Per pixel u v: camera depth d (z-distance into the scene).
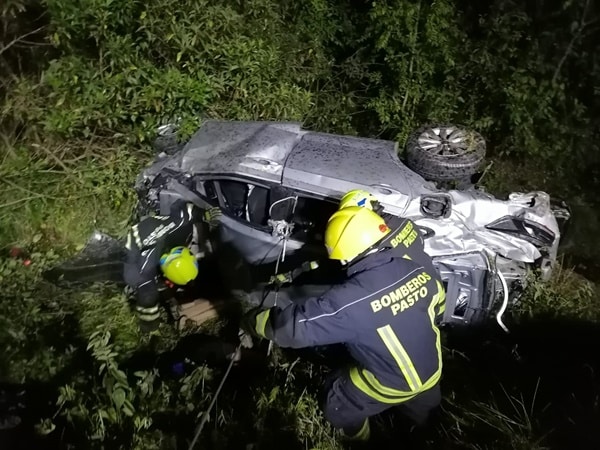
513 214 3.76
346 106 5.83
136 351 3.80
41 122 4.66
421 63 5.43
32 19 5.02
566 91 5.81
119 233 4.24
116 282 4.14
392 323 2.73
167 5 4.55
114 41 4.52
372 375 2.91
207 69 4.86
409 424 3.43
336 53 6.13
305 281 3.70
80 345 3.74
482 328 3.86
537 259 3.81
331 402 3.13
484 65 5.62
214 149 4.05
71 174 4.68
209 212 3.84
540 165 5.68
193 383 3.55
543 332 4.14
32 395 3.46
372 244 2.77
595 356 4.04
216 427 3.36
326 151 3.94
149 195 4.07
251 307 4.07
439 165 3.75
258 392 3.62
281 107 5.11
